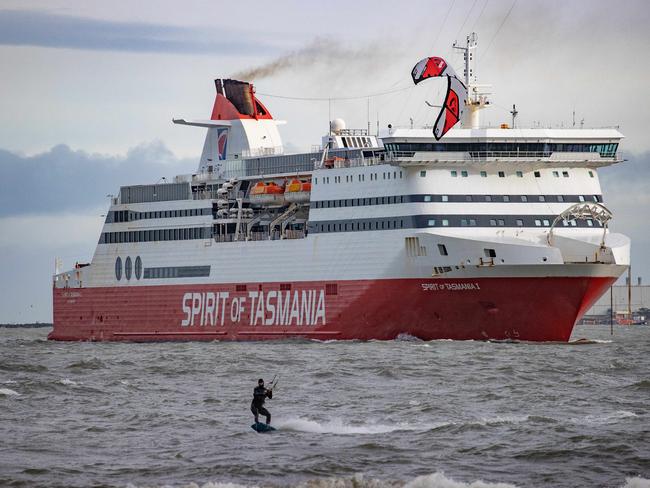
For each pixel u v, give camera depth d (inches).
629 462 6688.0
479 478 6353.3
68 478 6382.9
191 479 6358.3
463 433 7618.1
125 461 6820.9
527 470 6540.4
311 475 6441.9
